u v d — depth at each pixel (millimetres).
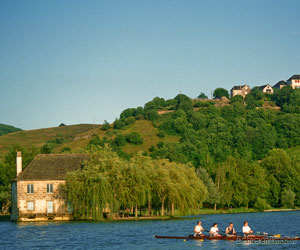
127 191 86188
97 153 93188
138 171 88125
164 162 99312
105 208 86875
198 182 102375
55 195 92562
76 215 88625
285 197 135750
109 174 87312
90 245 57781
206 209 129625
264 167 146500
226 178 130750
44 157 98062
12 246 57938
